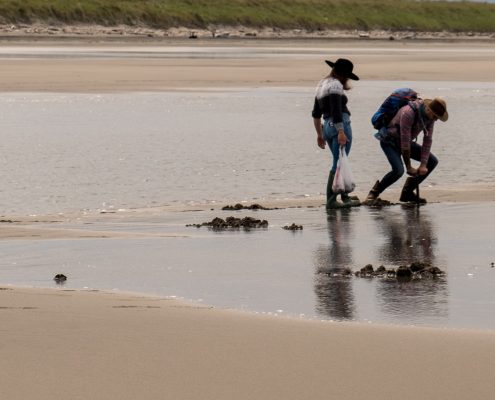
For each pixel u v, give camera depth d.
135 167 37.75
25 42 164.88
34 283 18.45
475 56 140.88
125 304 16.44
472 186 33.12
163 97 70.75
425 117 28.86
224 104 65.38
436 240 22.62
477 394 11.74
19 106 62.91
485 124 52.88
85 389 11.82
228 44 175.38
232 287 17.97
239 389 11.88
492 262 20.09
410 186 29.00
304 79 90.56
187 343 13.82
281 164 38.69
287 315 15.80
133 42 174.38
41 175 35.88
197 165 38.25
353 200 28.52
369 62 120.38
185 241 22.81
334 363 12.91
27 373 12.39
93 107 62.78
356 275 18.98
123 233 24.11
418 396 11.68
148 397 11.57
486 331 14.62
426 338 14.14
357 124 52.91
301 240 22.84
